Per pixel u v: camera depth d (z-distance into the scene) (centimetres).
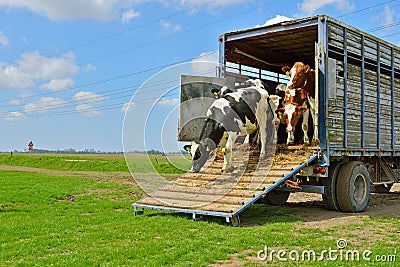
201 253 695
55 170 3512
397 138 1452
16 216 1112
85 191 1708
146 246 733
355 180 1205
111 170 3562
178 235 830
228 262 659
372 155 1305
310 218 1077
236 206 948
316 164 1116
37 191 1669
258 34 1278
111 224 970
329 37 1133
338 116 1158
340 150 1154
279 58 1622
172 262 645
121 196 1570
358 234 884
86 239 805
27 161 4453
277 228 906
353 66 1229
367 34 1284
